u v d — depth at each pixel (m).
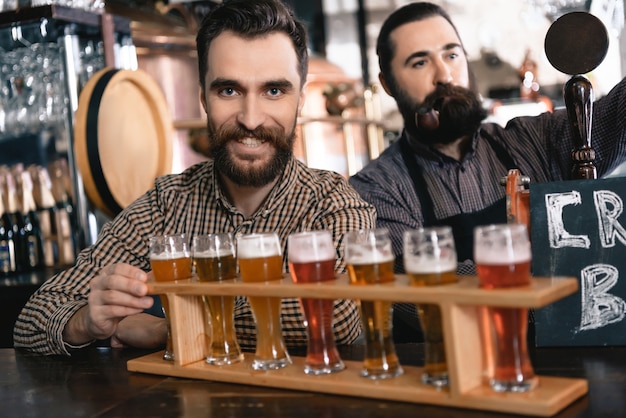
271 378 1.39
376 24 5.82
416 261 1.25
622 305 1.46
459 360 1.20
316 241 1.37
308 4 5.91
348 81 4.61
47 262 3.66
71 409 1.38
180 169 3.98
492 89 5.38
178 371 1.52
